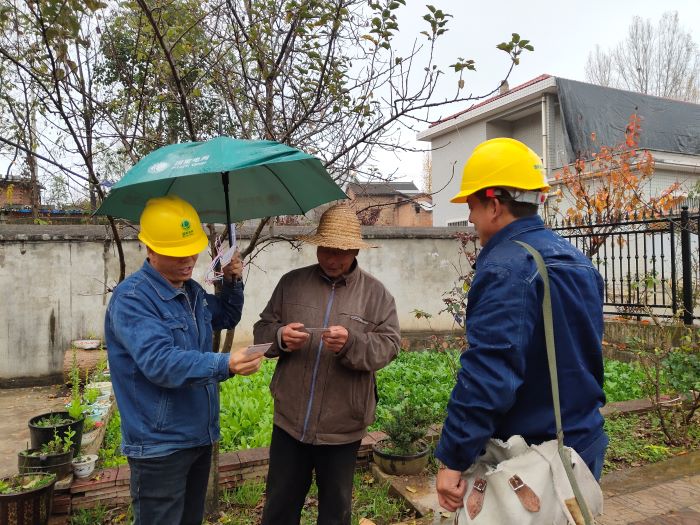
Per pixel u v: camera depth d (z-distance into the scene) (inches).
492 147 77.2
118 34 142.3
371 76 145.4
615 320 323.9
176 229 86.0
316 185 111.8
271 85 144.2
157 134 145.6
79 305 302.2
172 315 88.1
